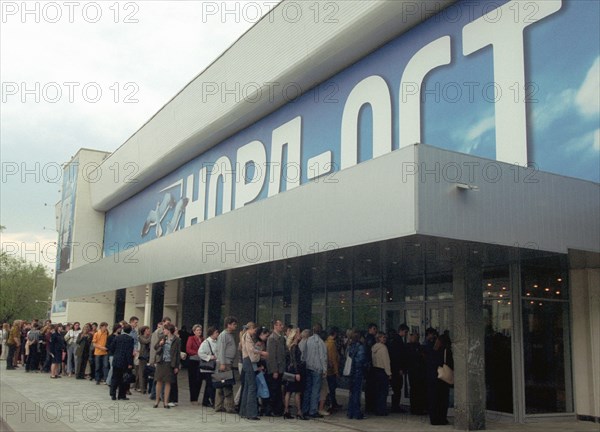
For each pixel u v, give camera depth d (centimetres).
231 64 2311
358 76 1827
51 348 2033
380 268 1449
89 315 4412
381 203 923
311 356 1208
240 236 1405
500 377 1248
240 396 1218
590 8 1188
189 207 2998
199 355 1339
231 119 2419
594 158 1143
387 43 1719
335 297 1923
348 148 1817
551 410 1232
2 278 7050
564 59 1224
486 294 1305
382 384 1249
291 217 1184
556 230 993
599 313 1225
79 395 1526
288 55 1959
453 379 1122
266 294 2406
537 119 1262
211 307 2550
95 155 4672
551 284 1280
